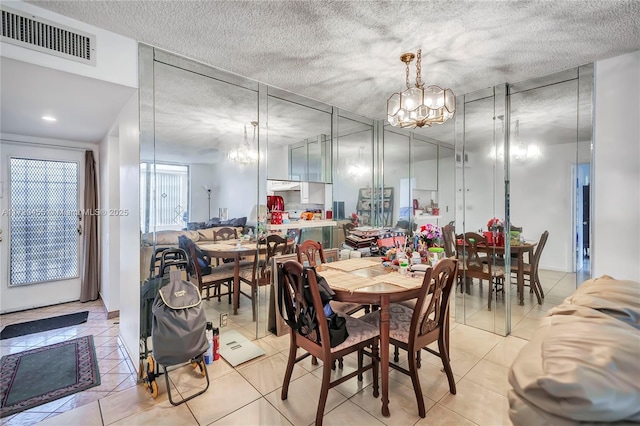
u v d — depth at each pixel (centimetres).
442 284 189
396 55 230
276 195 312
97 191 396
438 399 191
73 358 251
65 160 378
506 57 232
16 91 215
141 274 216
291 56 233
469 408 182
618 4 169
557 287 268
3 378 223
